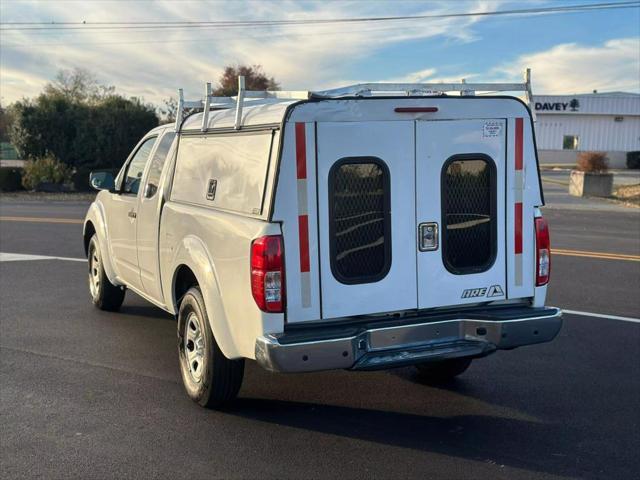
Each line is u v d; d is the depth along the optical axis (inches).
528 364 236.8
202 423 182.2
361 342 165.0
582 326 285.4
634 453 166.7
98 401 197.2
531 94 182.5
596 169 1051.3
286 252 159.3
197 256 185.2
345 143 162.7
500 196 179.6
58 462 158.4
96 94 1630.2
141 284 245.3
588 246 518.3
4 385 209.5
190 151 206.8
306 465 158.6
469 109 173.6
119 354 241.6
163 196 217.8
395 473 155.0
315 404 197.9
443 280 176.2
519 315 178.9
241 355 170.4
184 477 152.1
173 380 215.8
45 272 397.4
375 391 209.3
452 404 199.2
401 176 168.9
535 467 158.9
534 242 185.0
